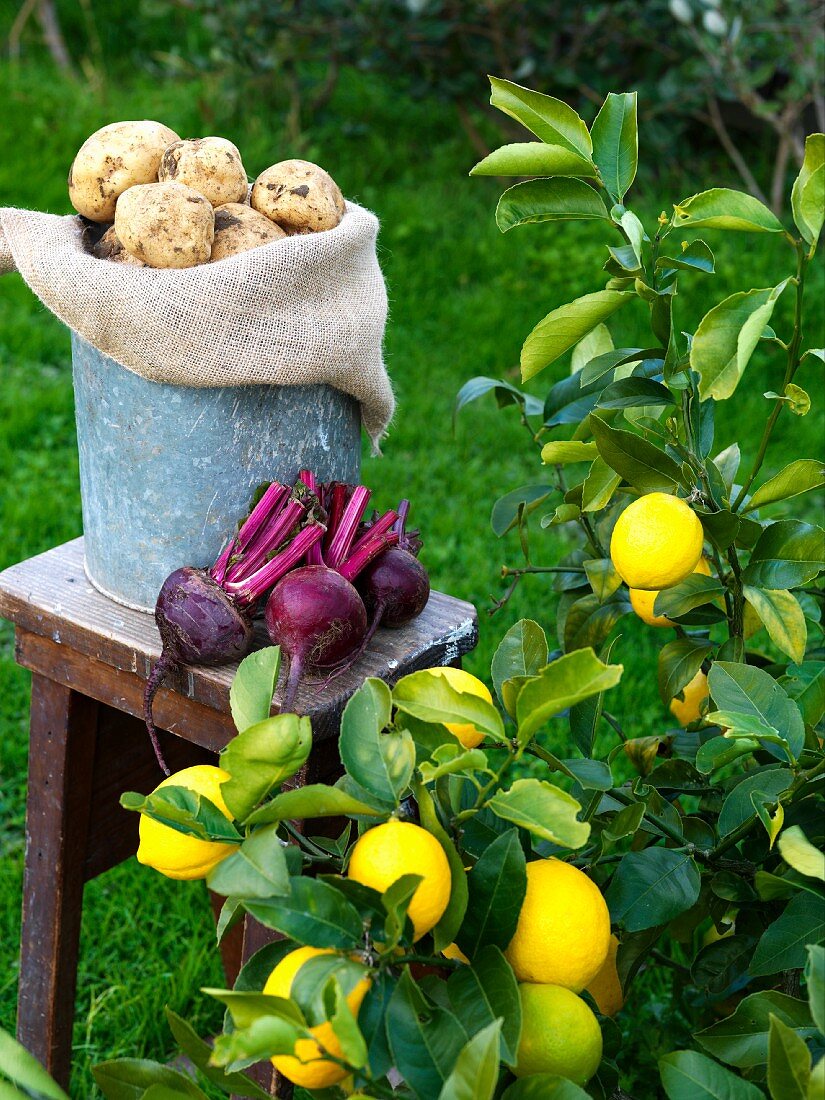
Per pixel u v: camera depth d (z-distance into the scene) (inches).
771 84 200.7
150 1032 83.4
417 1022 54.3
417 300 167.8
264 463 68.4
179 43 246.1
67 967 78.6
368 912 55.4
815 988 52.6
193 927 88.3
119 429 67.6
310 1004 52.9
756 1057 58.3
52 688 73.3
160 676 66.1
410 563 68.5
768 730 59.3
